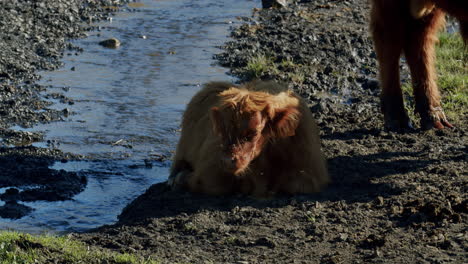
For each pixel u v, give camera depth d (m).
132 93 16.20
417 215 9.01
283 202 9.68
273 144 9.77
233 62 18.61
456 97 15.02
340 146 12.30
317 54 18.97
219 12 24.62
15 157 12.32
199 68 18.17
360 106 15.15
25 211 10.30
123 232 8.98
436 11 12.31
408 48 12.83
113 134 13.73
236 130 9.06
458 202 9.33
